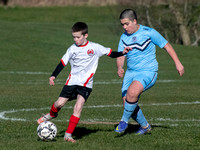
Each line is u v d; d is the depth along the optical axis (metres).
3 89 43.84
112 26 114.06
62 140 20.55
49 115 21.80
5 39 89.31
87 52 20.36
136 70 22.31
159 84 50.50
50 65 68.19
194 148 19.44
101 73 59.25
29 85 47.41
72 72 20.81
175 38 98.94
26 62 70.38
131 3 101.44
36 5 153.75
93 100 37.75
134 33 22.05
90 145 19.47
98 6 150.12
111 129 24.02
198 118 29.47
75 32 19.98
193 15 101.06
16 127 23.86
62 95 20.89
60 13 142.50
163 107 34.59
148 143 20.34
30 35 95.31
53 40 90.12
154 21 94.69
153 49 22.38
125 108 21.11
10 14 142.12
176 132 23.22
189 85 50.12
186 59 79.12
